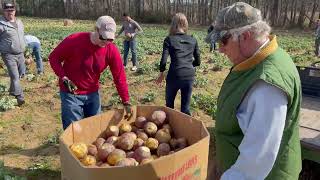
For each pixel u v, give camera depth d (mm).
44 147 6672
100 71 5148
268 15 37000
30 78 11781
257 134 2318
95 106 5434
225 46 2502
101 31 4625
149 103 9625
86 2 42938
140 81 11742
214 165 3340
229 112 2557
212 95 10562
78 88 5152
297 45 22641
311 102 5633
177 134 4430
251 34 2383
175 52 6465
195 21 39531
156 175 3137
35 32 27734
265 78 2316
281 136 2354
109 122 4449
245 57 2490
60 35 25500
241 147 2395
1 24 8242
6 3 8344
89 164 3770
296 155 2664
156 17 40500
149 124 4406
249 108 2393
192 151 3377
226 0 37625
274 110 2311
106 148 3951
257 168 2355
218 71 14133
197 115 8562
